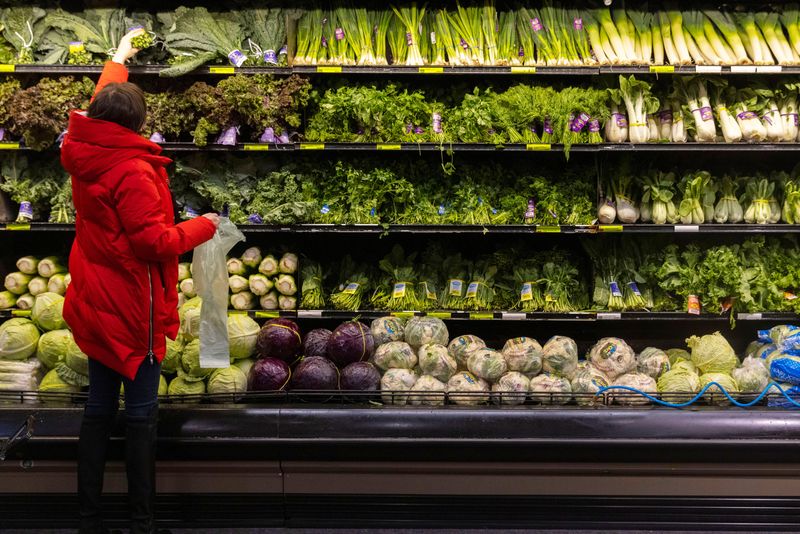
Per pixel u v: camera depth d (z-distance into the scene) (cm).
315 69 403
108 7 430
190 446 279
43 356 330
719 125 421
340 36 418
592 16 430
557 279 422
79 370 320
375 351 331
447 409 287
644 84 404
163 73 391
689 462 283
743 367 329
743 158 452
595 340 457
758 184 420
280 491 292
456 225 408
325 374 309
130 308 246
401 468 287
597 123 407
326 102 403
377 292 430
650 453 281
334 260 456
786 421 283
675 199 426
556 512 294
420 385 312
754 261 423
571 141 402
